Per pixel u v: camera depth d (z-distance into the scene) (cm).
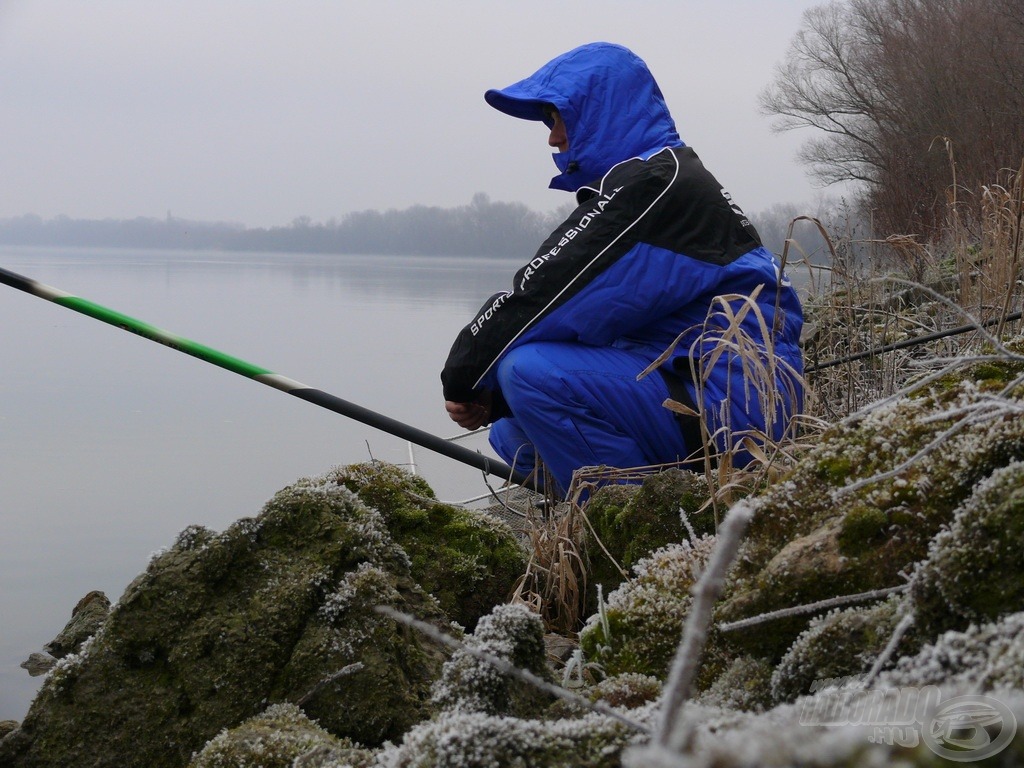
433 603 244
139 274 4781
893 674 129
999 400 167
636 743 136
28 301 2259
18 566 496
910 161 1816
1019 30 2056
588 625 224
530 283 355
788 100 2708
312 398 394
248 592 232
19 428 855
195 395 1055
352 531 239
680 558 222
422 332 1820
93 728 221
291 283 4266
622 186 354
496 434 418
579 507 324
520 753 139
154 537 555
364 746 210
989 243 443
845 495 194
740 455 325
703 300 359
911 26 2320
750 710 172
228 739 190
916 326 509
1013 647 116
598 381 347
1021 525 146
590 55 399
